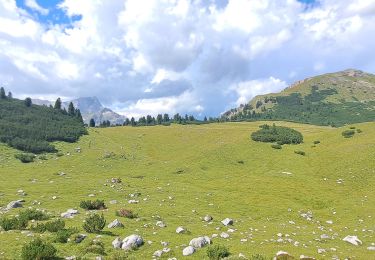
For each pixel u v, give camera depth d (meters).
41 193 63.78
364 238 37.97
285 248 29.86
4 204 52.56
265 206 56.81
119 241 29.30
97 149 132.00
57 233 30.06
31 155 116.00
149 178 89.25
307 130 155.88
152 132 169.38
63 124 164.88
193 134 155.62
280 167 96.56
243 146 120.44
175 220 43.38
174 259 25.92
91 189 67.81
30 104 185.00
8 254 24.77
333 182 76.69
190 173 96.12
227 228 40.06
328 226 46.41
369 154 88.69
